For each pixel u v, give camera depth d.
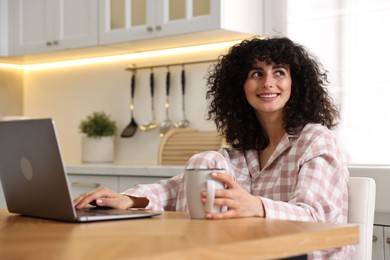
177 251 1.01
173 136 3.66
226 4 3.19
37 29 4.02
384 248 2.60
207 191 1.44
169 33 3.37
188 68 3.79
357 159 3.03
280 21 3.33
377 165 2.91
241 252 1.10
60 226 1.39
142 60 4.02
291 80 2.03
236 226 1.32
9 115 4.57
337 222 1.70
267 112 2.00
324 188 1.70
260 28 3.39
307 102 2.00
